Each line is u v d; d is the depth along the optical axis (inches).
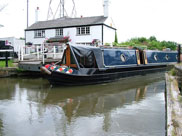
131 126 202.1
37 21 1234.0
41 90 390.0
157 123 210.5
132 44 1086.4
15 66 629.3
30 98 324.5
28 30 1128.8
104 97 330.0
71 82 417.7
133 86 439.5
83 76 421.7
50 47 676.7
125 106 274.2
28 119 223.6
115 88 412.5
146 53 682.2
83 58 441.1
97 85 446.0
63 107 270.4
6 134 184.4
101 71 462.0
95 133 185.5
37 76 620.7
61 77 403.9
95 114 239.8
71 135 181.5
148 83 487.2
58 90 387.2
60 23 1080.8
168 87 276.2
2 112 249.9
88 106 274.5
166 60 802.2
